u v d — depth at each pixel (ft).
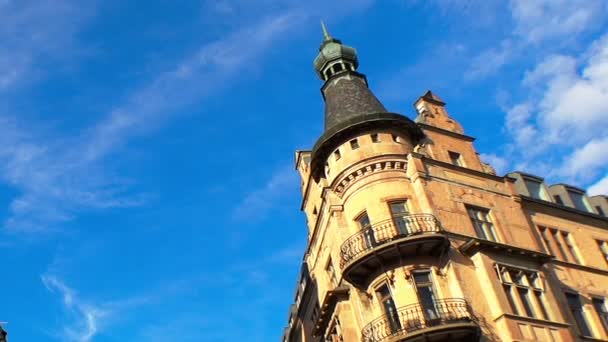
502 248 108.68
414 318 100.63
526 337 99.45
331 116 132.46
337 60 144.87
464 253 107.24
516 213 120.78
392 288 105.40
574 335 111.04
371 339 102.17
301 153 144.05
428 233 105.50
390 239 106.63
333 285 122.93
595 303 120.78
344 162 120.06
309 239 136.98
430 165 118.62
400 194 114.52
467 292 102.53
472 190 119.03
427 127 129.08
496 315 100.89
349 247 110.52
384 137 120.98
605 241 135.03
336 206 119.34
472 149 131.03
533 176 136.98
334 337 118.32
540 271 111.34
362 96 133.90
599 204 144.97
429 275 105.81
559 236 128.36
